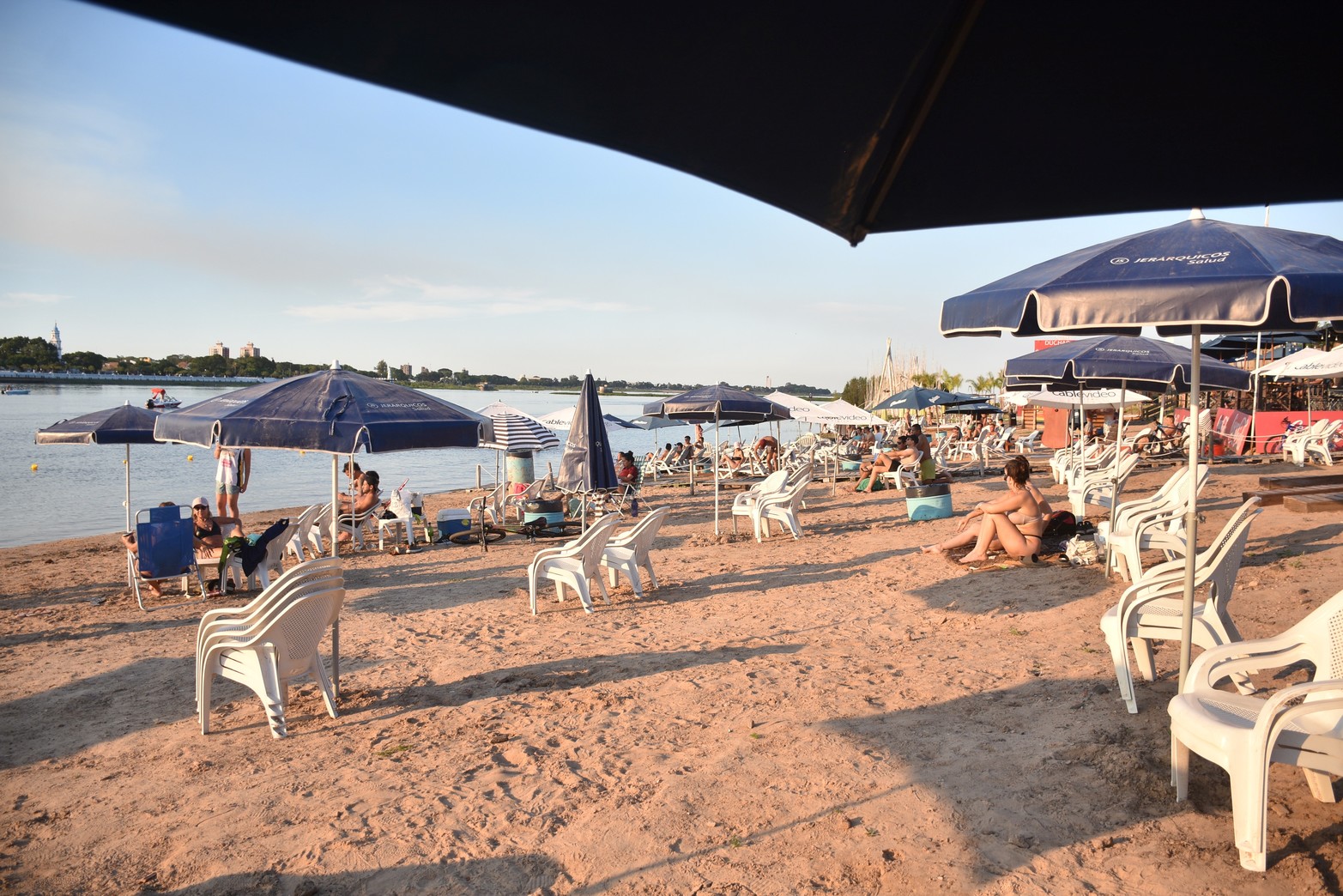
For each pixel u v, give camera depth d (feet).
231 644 17.65
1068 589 25.31
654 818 12.91
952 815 12.37
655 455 90.22
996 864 11.05
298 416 23.34
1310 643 11.89
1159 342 26.96
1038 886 10.51
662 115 5.83
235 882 11.70
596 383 40.65
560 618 27.45
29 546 52.42
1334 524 29.48
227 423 23.03
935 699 17.33
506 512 57.82
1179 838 11.25
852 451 84.38
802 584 30.76
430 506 67.77
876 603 26.81
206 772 15.83
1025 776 13.41
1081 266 12.45
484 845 12.42
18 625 29.99
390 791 14.43
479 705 19.02
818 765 14.43
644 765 15.01
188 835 13.20
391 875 11.73
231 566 35.24
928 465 57.88
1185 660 13.57
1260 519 32.78
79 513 68.64
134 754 17.02
